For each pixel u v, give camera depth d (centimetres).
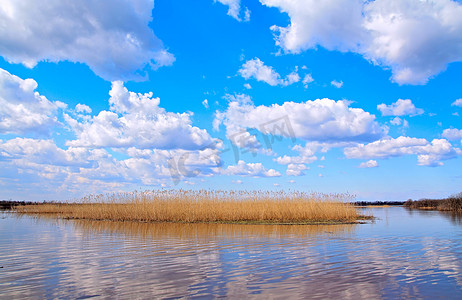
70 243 1394
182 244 1348
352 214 2838
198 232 1794
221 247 1270
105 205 2948
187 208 2612
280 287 723
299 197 2788
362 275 827
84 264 972
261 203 2691
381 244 1341
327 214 2677
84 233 1766
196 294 676
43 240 1489
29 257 1084
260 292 688
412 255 1098
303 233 1736
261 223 2366
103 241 1448
